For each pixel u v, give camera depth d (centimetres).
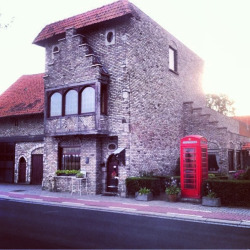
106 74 1559
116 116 1531
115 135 1523
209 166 1912
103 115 1528
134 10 1563
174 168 1884
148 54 1705
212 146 1917
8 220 911
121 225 853
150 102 1684
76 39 1641
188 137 1322
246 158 2302
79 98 1589
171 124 1894
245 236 743
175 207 1143
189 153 1311
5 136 2303
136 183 1387
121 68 1536
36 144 2120
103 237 714
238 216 970
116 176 1527
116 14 1538
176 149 1931
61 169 1702
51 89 1711
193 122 2011
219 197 1185
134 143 1516
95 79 1532
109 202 1269
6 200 1380
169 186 1410
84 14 1747
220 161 1875
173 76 1966
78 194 1548
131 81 1533
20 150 2206
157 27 1823
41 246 628
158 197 1396
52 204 1253
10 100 2453
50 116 1711
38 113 2052
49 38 1797
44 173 1756
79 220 920
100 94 1521
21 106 2266
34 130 2145
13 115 2178
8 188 1847
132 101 1524
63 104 1653
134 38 1592
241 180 1191
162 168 1755
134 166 1505
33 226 827
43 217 964
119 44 1557
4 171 2294
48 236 715
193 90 2256
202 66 2461
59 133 1616
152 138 1678
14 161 2231
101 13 1638
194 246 651
